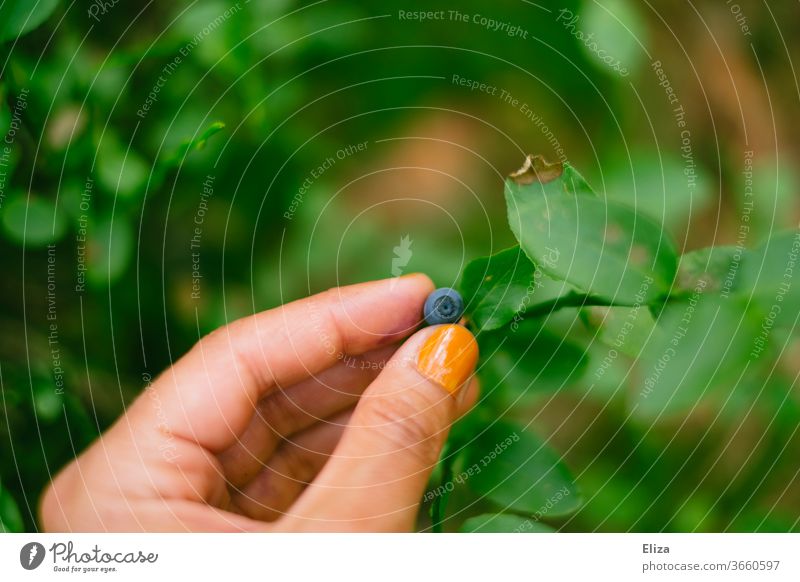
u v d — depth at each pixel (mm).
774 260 285
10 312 333
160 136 332
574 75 365
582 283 284
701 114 373
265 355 332
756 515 333
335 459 308
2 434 327
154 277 345
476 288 301
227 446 332
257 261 354
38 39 323
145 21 336
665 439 341
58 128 322
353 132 365
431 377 302
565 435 347
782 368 316
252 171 351
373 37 361
